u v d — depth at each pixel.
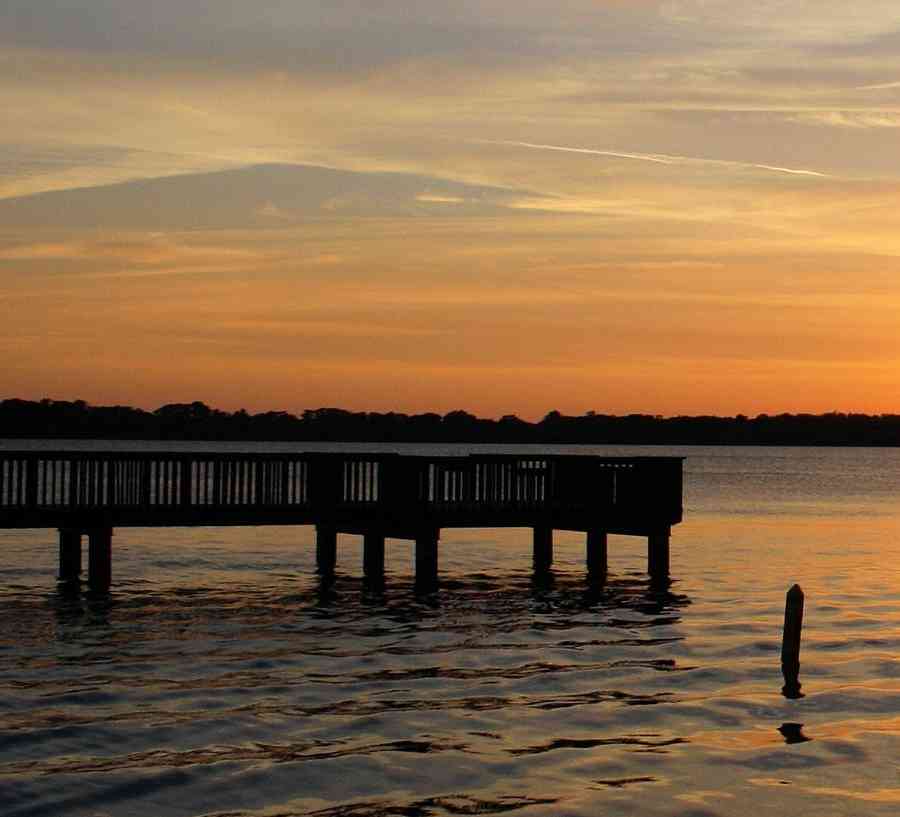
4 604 28.70
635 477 33.34
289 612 27.92
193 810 13.77
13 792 14.16
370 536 32.62
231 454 29.95
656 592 32.56
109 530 30.41
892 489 114.75
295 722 17.36
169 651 22.66
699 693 19.64
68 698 18.62
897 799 14.55
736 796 14.53
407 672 20.97
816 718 18.16
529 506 32.00
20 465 28.19
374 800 14.20
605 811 13.92
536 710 18.31
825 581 36.12
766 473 171.12
